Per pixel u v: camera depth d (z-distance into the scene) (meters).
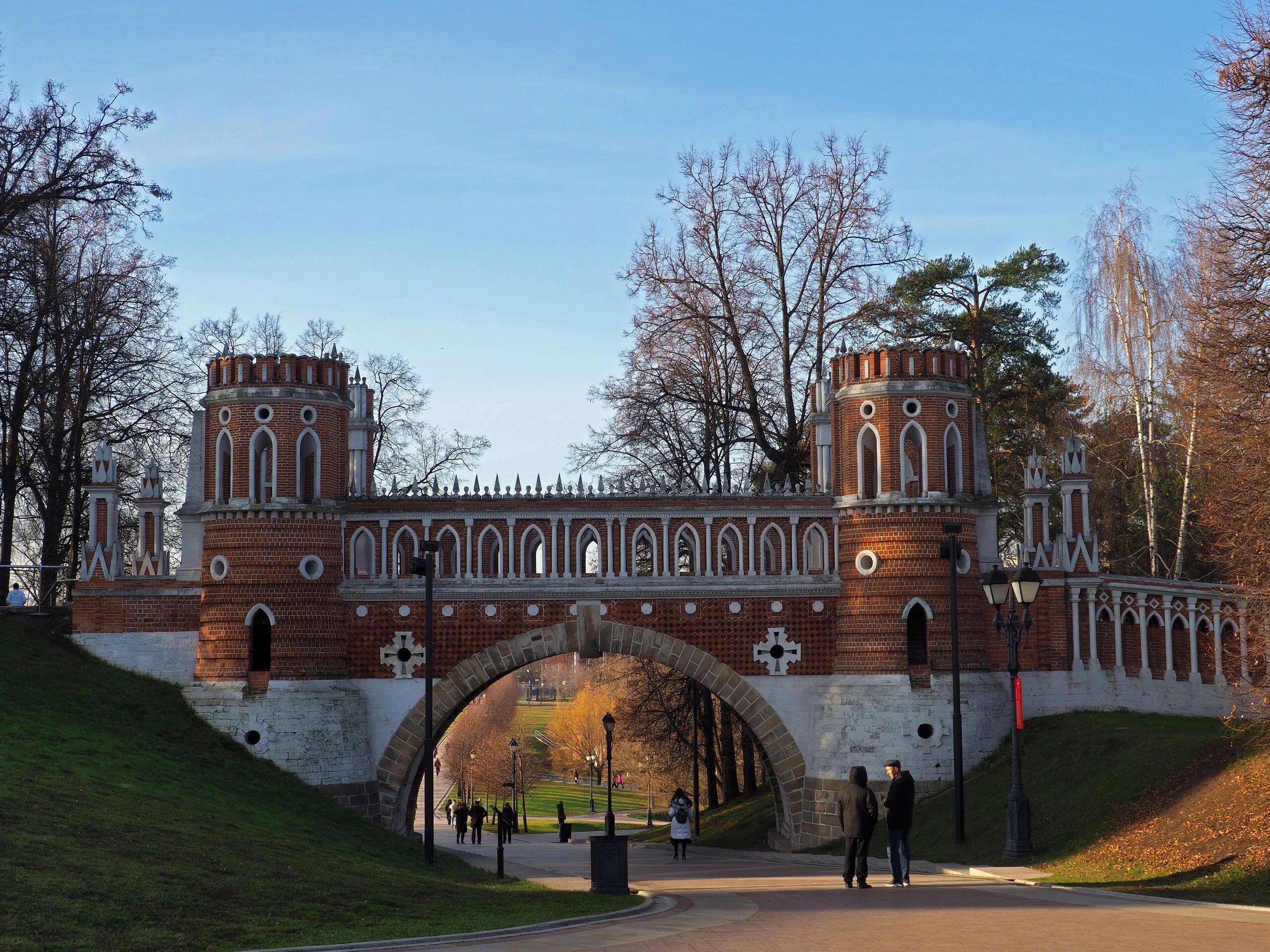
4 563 53.38
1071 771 36.84
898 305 59.19
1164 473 61.00
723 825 54.50
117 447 59.66
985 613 43.78
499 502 43.84
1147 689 43.69
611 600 43.56
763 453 58.38
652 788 90.38
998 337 64.38
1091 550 44.22
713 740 65.50
